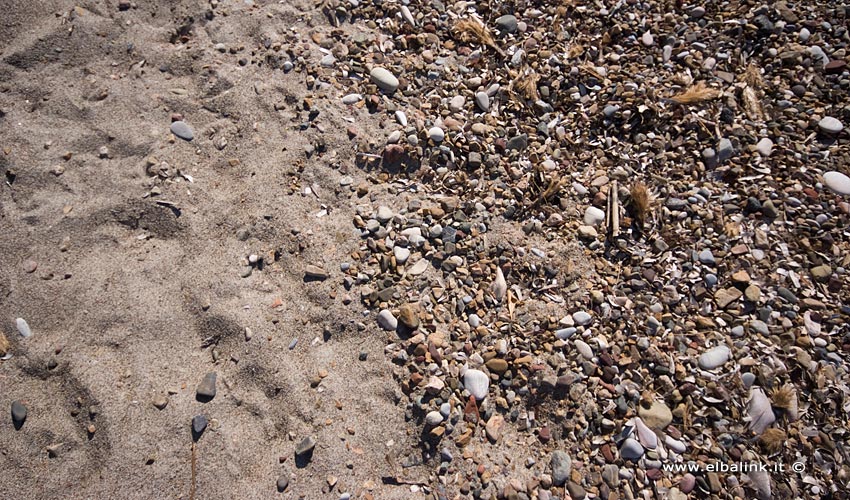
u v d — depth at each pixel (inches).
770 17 127.6
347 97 116.3
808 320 99.6
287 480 84.1
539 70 124.1
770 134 116.2
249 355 92.0
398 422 89.7
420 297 98.9
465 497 85.7
